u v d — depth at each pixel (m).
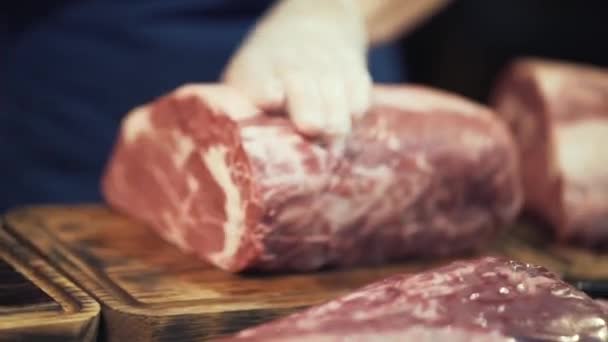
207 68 2.06
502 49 2.58
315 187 1.46
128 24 2.00
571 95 1.94
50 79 2.00
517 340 1.12
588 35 2.59
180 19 2.03
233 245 1.47
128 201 1.71
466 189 1.62
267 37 1.63
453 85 2.62
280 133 1.45
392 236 1.56
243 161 1.43
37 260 1.46
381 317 1.14
